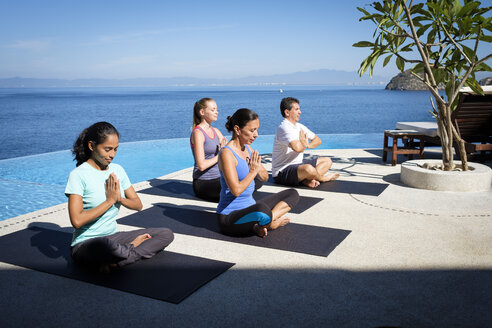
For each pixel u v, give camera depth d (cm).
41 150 1347
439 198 412
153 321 192
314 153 743
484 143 648
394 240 297
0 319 196
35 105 5012
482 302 204
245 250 282
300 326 185
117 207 260
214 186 417
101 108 4159
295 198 323
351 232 316
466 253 269
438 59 444
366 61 443
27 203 541
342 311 198
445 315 192
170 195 454
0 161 862
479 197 412
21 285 232
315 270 247
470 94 568
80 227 247
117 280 235
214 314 197
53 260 268
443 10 399
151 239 265
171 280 234
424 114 2758
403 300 207
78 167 239
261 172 353
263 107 3747
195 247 289
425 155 716
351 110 3281
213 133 447
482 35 393
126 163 841
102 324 190
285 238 305
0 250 288
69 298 216
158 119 2606
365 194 436
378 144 1068
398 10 421
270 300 210
